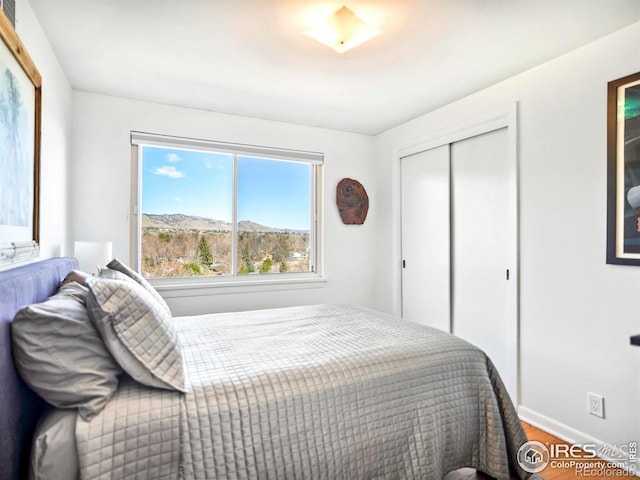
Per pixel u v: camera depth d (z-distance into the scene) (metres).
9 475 0.97
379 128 3.81
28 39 1.71
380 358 1.60
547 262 2.34
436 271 3.28
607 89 2.03
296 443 1.32
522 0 1.70
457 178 3.08
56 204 2.27
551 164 2.32
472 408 1.70
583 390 2.14
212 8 1.77
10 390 0.99
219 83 2.67
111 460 1.07
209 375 1.38
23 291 1.14
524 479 1.74
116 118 2.93
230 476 1.20
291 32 1.99
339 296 3.87
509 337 2.61
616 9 1.78
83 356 1.13
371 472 1.44
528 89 2.46
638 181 1.90
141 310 1.25
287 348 1.71
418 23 1.90
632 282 1.93
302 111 3.29
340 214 3.88
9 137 1.38
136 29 1.96
